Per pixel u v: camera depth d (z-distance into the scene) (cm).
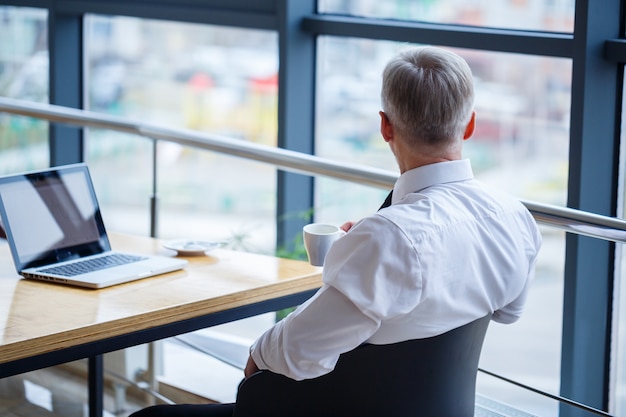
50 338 195
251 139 505
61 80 583
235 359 319
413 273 169
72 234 258
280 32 466
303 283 243
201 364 327
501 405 253
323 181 478
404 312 170
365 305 168
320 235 248
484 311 184
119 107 565
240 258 263
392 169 449
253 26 482
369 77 451
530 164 388
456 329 180
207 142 337
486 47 390
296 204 483
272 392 188
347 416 185
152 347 339
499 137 397
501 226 184
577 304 356
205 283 236
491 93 397
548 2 373
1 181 247
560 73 372
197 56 519
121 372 346
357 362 181
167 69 534
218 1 497
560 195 379
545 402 247
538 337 383
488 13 397
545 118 379
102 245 265
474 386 195
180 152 530
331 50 467
